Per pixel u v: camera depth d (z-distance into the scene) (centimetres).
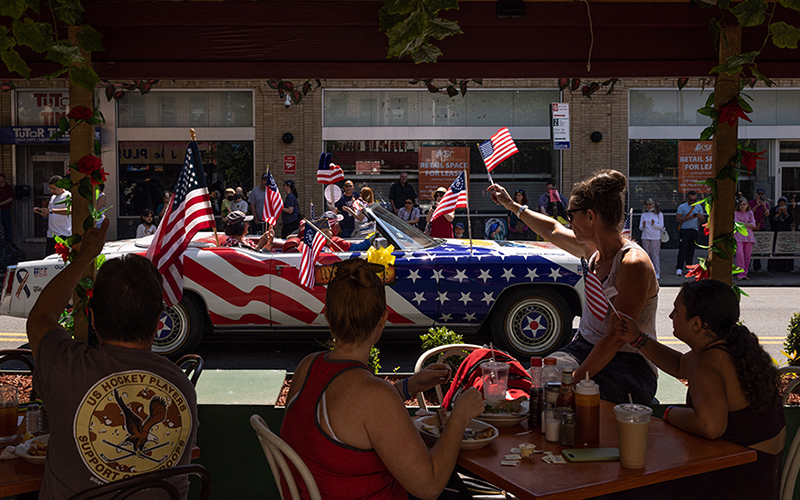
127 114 1686
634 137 1695
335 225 727
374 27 389
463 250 695
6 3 322
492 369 287
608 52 399
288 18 372
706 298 268
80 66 356
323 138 1686
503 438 262
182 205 396
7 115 1691
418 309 677
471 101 1695
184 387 233
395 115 1691
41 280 675
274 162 1680
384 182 1703
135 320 225
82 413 218
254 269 677
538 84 1681
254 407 375
